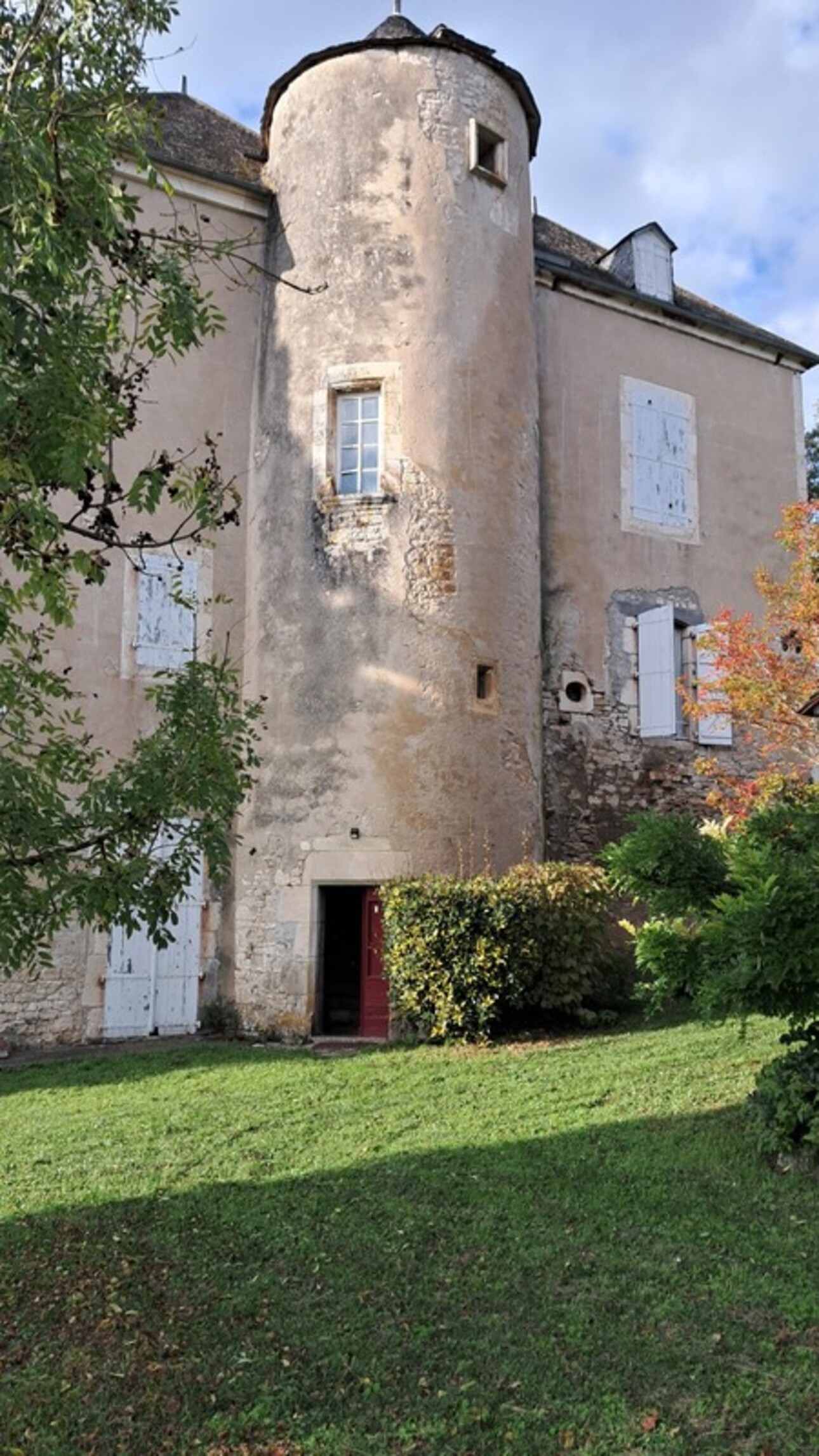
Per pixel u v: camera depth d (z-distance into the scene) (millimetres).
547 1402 3311
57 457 3539
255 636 10672
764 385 15008
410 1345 3674
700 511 13984
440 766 9906
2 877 3514
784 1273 4117
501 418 10875
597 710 12672
